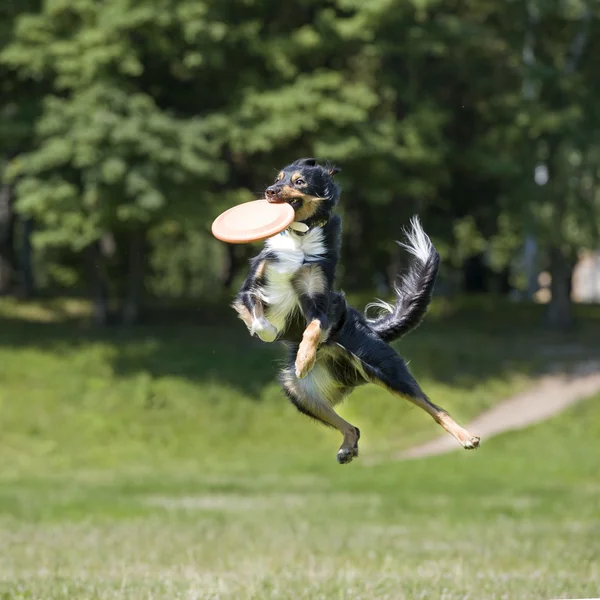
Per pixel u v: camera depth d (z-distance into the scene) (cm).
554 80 13450
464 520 6231
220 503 7062
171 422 10662
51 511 6462
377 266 16675
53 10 11562
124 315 13375
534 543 4869
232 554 4400
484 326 14375
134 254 13375
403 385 3050
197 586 3334
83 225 11112
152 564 4031
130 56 11325
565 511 6762
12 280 15462
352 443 3075
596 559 4275
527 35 13888
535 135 13562
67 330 12900
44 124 11094
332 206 3073
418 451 10450
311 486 8369
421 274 3281
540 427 10762
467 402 11538
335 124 12000
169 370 11506
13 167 11369
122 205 11038
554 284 14312
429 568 3922
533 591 3359
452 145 13488
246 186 13638
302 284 2983
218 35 11438
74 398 10838
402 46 12556
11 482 8581
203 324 13588
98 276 13288
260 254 3055
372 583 3469
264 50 12100
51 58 11581
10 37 11794
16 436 10219
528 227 13300
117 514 6372
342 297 3084
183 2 11462
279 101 11694
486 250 18525
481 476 9131
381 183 12644
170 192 11244
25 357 11556
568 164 13125
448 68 13912
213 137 11912
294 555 4394
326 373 3117
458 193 14900
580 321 14825
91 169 10831
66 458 9944
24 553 4375
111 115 10712
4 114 12475
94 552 4412
